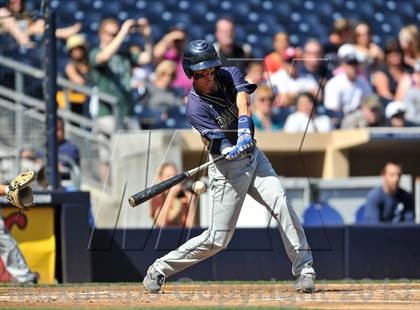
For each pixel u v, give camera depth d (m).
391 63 51.91
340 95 46.50
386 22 63.00
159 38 57.50
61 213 31.14
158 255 31.70
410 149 43.88
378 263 32.69
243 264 31.84
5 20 40.81
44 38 32.66
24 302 20.38
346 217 39.62
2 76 40.84
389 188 37.22
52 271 31.27
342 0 62.84
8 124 40.19
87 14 58.09
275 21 60.94
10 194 21.39
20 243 30.98
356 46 52.25
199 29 59.00
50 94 32.62
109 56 44.56
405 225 32.91
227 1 60.78
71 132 41.09
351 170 44.12
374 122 44.41
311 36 60.66
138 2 59.28
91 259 31.30
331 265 32.28
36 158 38.28
